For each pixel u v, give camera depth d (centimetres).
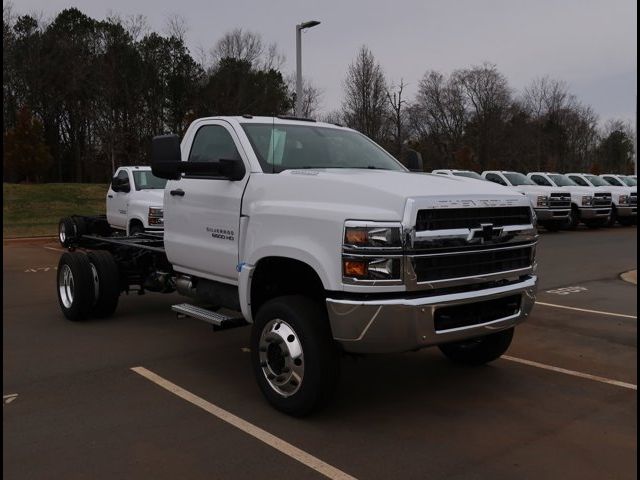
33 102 4538
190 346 665
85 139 5150
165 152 520
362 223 406
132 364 598
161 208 1240
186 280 616
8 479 364
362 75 3809
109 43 4378
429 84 7019
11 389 523
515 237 468
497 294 452
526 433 436
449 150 6706
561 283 1106
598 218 2383
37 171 3988
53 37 4522
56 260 1425
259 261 480
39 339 691
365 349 417
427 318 412
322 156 548
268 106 4200
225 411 473
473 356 586
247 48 4188
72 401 494
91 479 365
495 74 6869
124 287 794
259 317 474
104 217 1455
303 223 440
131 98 4297
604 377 565
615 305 901
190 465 383
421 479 367
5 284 1084
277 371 465
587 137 7769
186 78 4525
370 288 404
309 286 486
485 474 374
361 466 383
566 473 376
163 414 466
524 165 6875
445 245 421
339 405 487
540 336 716
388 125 4169
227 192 524
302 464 385
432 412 474
